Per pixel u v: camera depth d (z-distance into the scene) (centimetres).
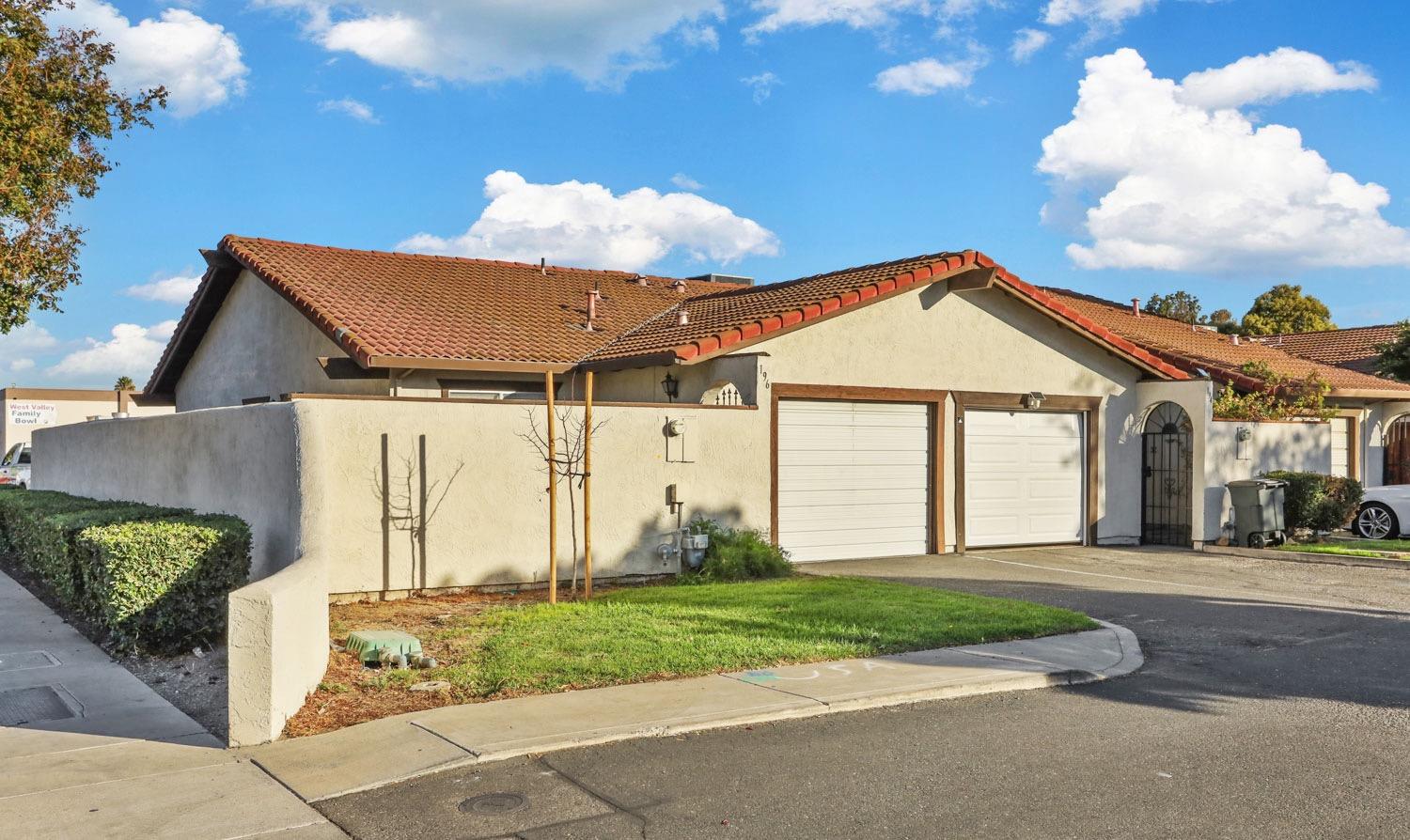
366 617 1030
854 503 1563
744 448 1420
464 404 1189
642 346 1614
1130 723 717
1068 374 1780
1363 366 2966
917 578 1380
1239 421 1852
